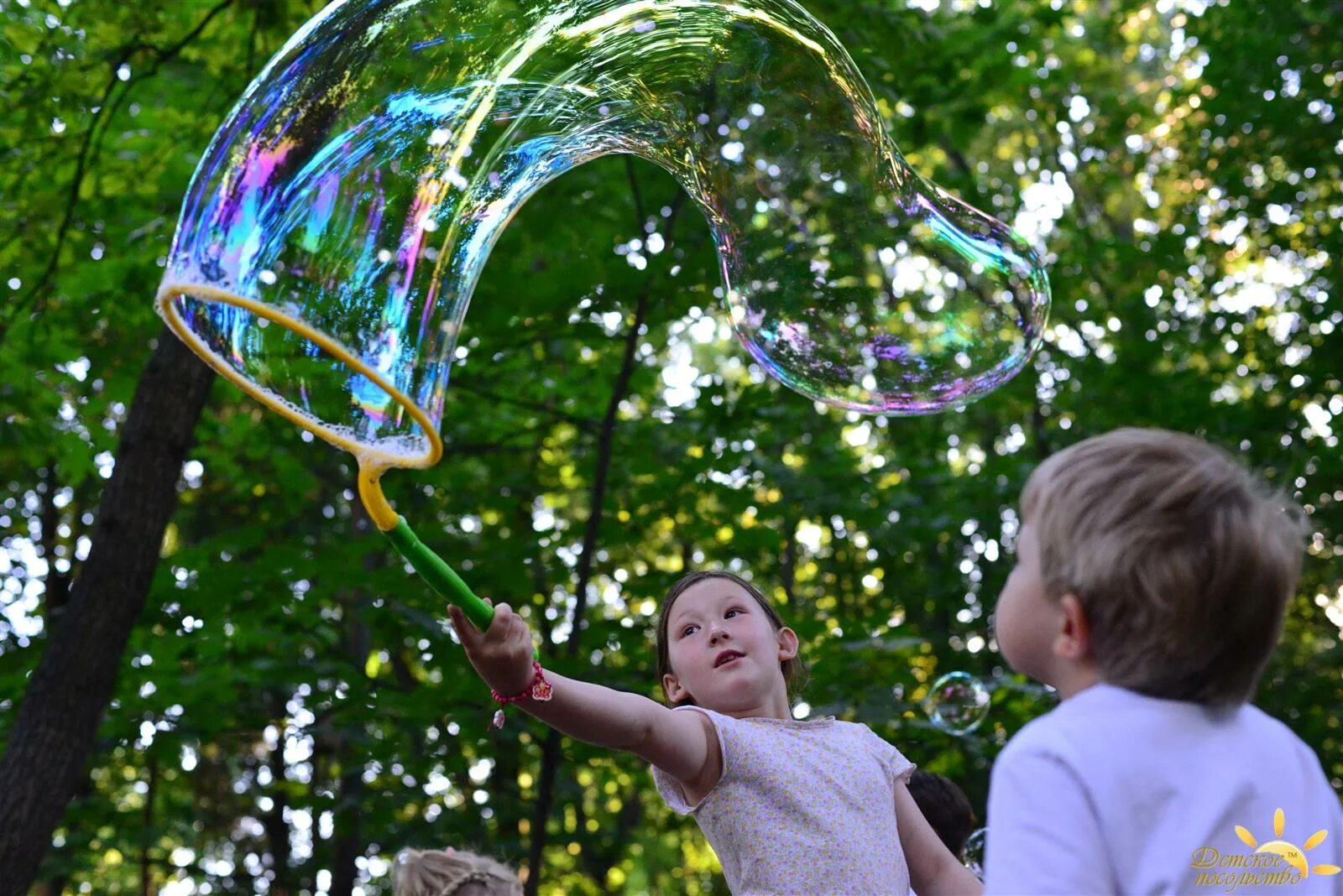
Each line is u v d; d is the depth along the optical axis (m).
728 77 2.34
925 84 6.58
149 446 4.92
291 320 1.48
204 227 1.54
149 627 6.69
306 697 6.99
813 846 1.83
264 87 1.67
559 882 11.08
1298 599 8.97
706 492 6.64
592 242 6.32
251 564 6.13
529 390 7.42
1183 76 11.10
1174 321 9.62
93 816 8.19
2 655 6.82
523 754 7.75
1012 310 2.57
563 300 5.85
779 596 10.60
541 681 1.62
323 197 1.60
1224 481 1.28
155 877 10.62
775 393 6.70
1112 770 1.21
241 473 7.85
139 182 6.00
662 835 12.08
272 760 9.91
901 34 6.29
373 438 1.55
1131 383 8.84
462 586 1.56
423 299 1.64
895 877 1.88
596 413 7.57
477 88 1.80
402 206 1.65
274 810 9.86
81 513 10.09
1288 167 9.19
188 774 10.28
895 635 6.64
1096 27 10.69
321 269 1.56
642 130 2.27
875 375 2.54
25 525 10.16
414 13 1.80
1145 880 1.18
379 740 6.73
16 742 4.60
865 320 2.52
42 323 6.46
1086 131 10.89
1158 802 1.21
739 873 1.85
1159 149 10.89
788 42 2.43
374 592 6.10
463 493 7.46
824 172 2.48
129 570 4.82
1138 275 9.52
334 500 9.22
